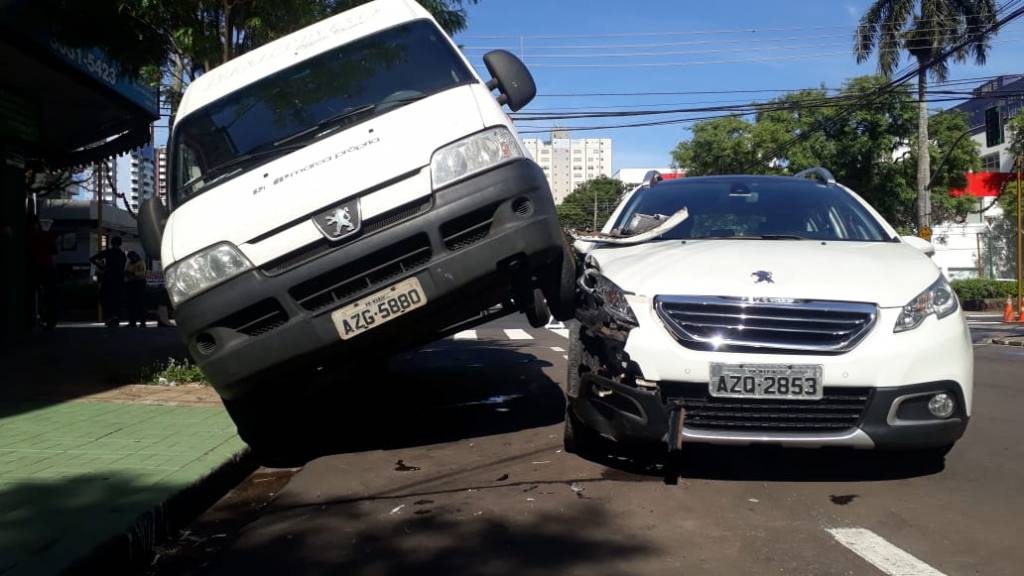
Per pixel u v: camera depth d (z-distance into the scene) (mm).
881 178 35438
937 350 4180
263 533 3941
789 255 4680
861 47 31094
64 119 12641
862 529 3811
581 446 5148
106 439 5348
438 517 4105
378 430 6262
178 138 5305
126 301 15812
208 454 4949
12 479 4387
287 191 4629
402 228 4598
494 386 8125
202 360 4680
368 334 4676
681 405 4164
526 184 4762
